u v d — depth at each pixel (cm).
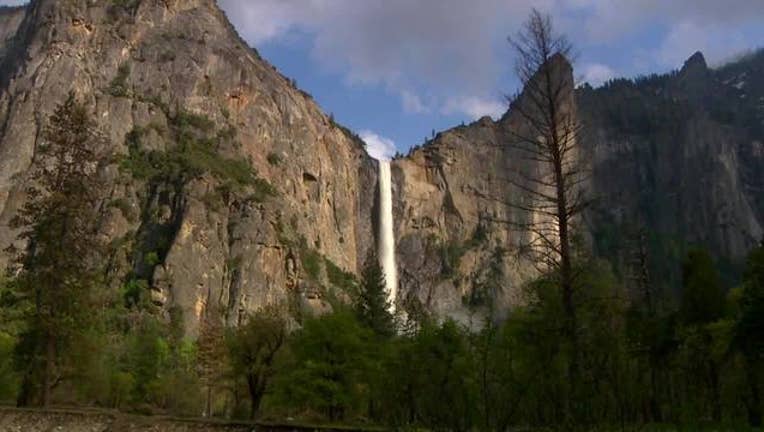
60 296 4869
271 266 17875
